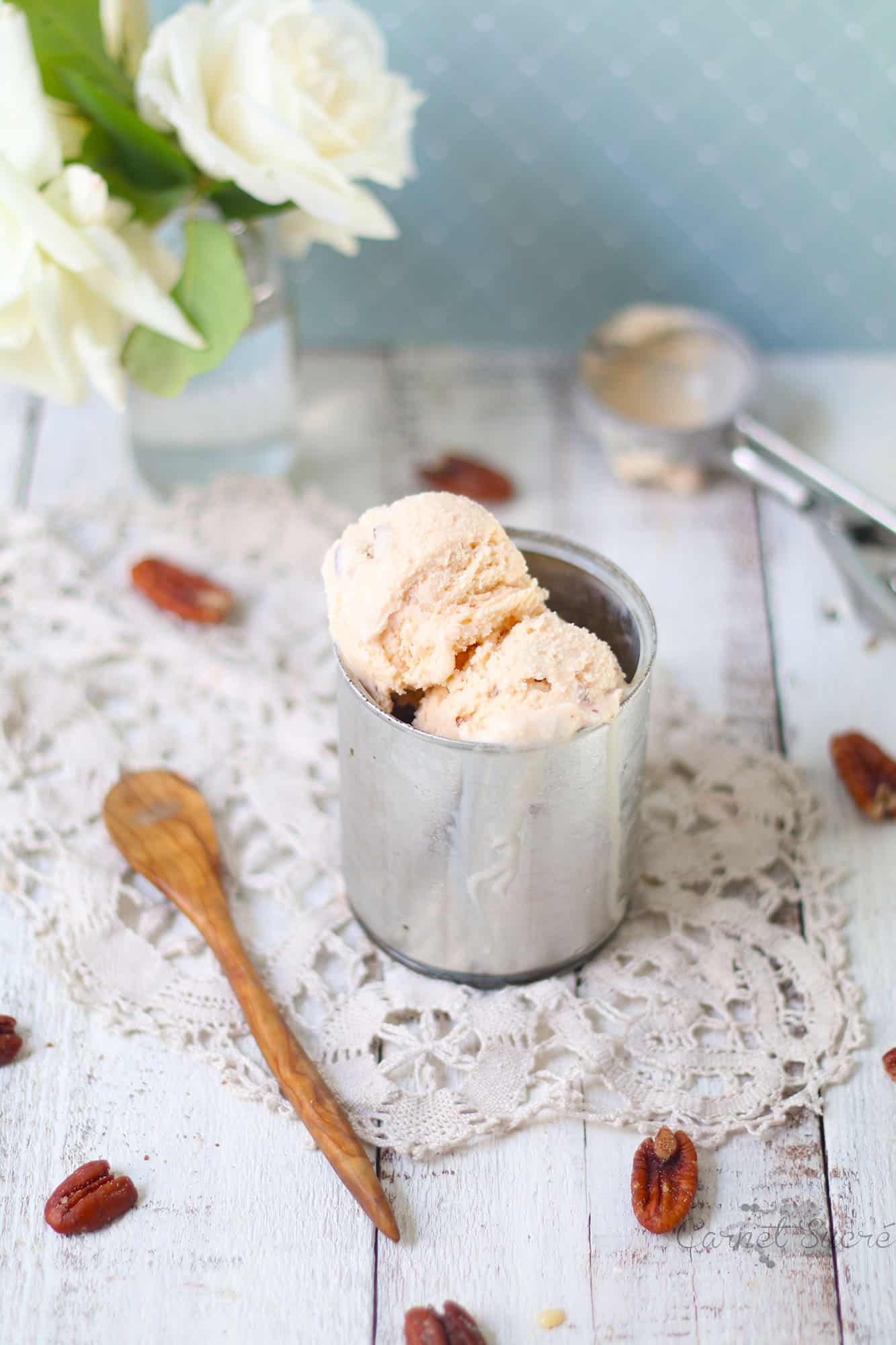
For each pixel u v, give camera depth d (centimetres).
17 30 59
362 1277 55
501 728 54
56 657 67
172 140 65
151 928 61
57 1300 54
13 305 62
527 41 75
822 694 68
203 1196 56
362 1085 57
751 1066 58
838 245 79
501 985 60
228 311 64
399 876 58
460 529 56
